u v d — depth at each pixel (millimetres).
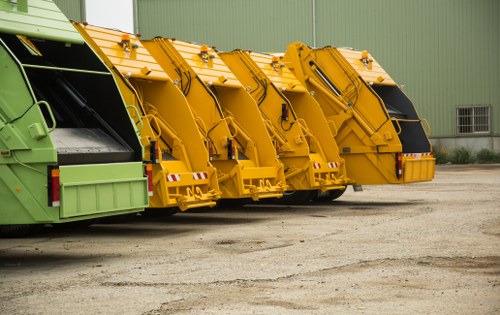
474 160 34281
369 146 16062
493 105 35031
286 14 36938
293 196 16156
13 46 10117
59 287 7258
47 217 8273
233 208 15547
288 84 15836
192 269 8156
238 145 14234
